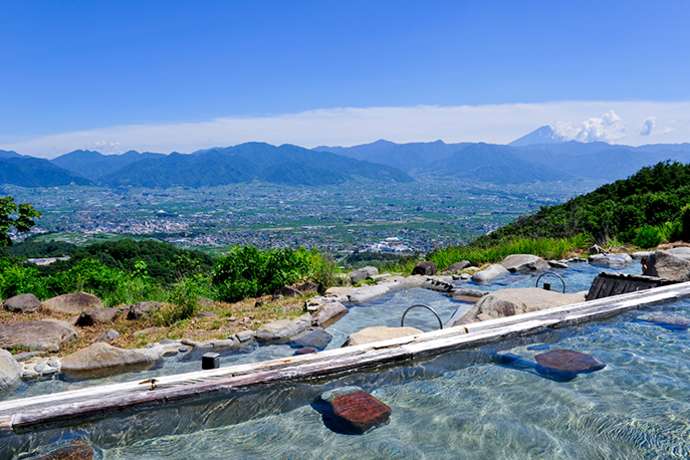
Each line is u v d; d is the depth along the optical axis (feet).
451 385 14.35
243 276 30.73
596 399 13.19
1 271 30.32
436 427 12.00
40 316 24.09
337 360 14.58
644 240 43.91
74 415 11.80
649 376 14.55
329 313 23.85
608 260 37.78
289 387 13.78
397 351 15.30
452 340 16.28
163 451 11.18
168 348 18.83
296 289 30.07
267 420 12.51
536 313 19.03
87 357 16.98
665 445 10.89
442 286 30.91
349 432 11.84
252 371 13.89
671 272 25.25
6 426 11.30
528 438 11.38
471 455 10.75
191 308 24.12
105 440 11.65
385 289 30.09
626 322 19.38
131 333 21.47
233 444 11.43
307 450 11.10
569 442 11.17
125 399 12.24
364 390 14.08
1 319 23.15
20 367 16.39
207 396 12.92
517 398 13.42
